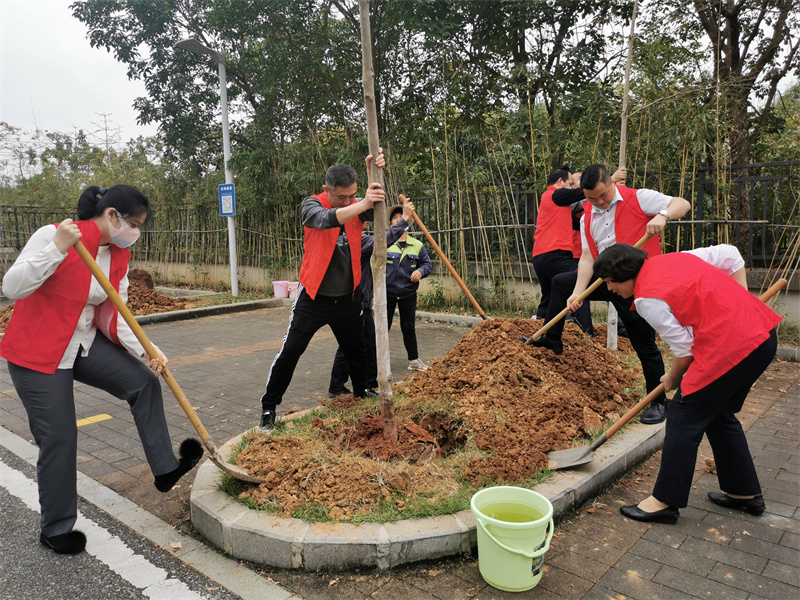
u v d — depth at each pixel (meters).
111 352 2.98
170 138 13.91
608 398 4.45
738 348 2.70
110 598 2.48
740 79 7.43
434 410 3.91
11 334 2.75
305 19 10.79
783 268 6.80
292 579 2.58
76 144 18.89
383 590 2.47
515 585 2.40
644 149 7.63
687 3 7.75
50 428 2.75
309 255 3.99
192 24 12.70
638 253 3.01
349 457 3.22
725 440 3.06
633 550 2.76
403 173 10.32
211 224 14.04
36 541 2.97
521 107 8.95
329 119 11.96
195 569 2.68
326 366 6.51
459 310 9.52
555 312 4.99
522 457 3.25
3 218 15.84
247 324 9.79
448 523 2.71
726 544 2.81
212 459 2.98
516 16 8.87
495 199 9.09
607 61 9.38
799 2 7.96
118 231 2.81
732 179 7.27
